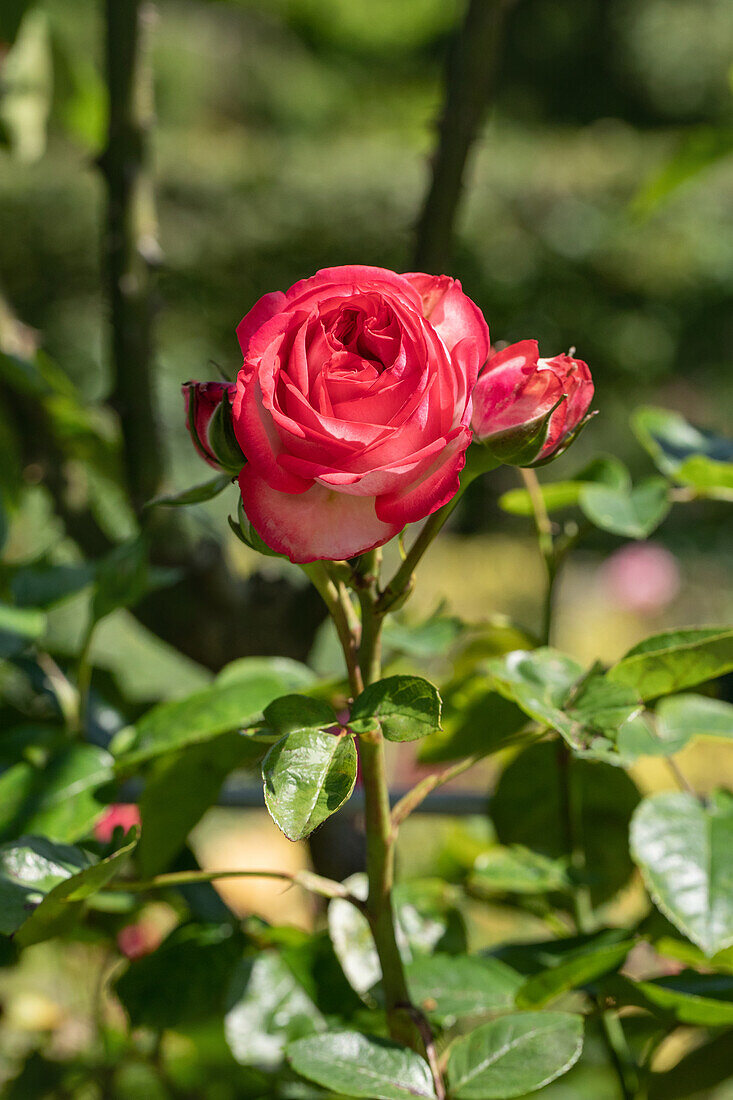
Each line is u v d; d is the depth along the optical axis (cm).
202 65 1041
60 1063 94
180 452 303
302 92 1054
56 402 91
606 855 87
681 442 89
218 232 541
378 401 65
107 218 90
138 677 217
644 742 77
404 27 1105
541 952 78
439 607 86
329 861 94
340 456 65
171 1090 91
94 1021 97
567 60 1071
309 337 66
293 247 550
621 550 458
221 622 93
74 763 78
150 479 91
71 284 514
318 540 65
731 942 72
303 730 67
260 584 94
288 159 578
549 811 87
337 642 137
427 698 67
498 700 86
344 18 1098
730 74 110
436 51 1110
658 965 91
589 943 78
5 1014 103
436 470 65
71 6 800
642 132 998
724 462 88
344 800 65
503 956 79
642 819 75
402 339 65
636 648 74
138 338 90
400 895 81
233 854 173
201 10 1077
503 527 498
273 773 66
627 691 72
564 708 73
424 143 646
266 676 79
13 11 104
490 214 538
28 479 95
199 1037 84
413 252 90
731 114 1039
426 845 159
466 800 91
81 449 94
